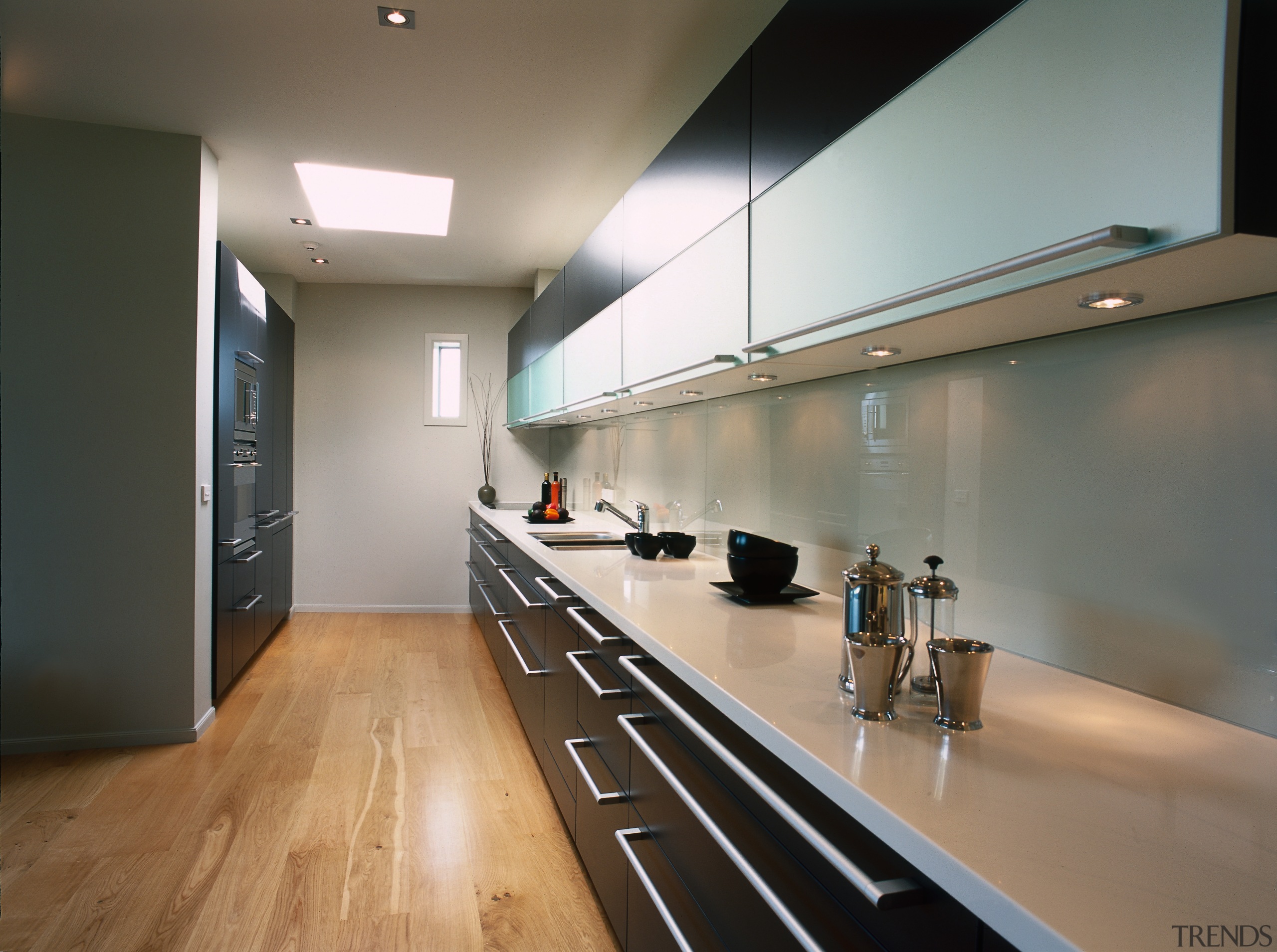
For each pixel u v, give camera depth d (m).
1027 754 0.95
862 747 0.96
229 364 3.75
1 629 3.15
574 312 3.62
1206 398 1.08
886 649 1.05
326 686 4.16
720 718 1.23
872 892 0.75
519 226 4.56
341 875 2.23
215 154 3.49
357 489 6.15
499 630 4.22
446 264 5.49
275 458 5.04
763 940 1.06
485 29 2.49
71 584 3.20
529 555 3.14
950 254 1.08
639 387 2.54
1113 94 0.82
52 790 2.79
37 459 3.16
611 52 2.63
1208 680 1.08
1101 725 1.06
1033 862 0.69
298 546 6.08
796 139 1.53
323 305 6.10
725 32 2.49
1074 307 1.09
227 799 2.74
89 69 2.77
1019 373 1.41
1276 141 0.73
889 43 1.22
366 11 2.41
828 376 2.05
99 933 1.93
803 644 1.51
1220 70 0.71
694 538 2.85
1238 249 0.76
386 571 6.18
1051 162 0.90
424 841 2.45
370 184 4.13
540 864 2.32
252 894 2.13
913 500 1.71
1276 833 0.75
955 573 1.58
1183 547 1.11
